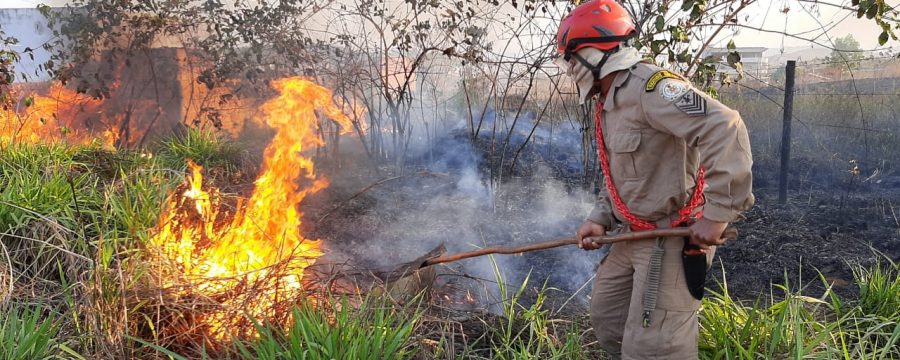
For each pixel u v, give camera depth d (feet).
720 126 7.19
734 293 14.05
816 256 15.83
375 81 24.30
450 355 9.55
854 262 15.29
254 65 25.34
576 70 8.39
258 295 10.11
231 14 24.85
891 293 11.33
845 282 14.43
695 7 15.30
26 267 11.55
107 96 24.80
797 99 32.55
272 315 9.82
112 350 8.95
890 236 16.97
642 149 8.04
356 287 10.93
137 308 9.46
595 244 8.75
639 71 7.94
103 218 12.89
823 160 26.76
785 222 18.56
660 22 15.49
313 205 20.10
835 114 30.35
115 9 25.07
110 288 9.44
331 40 24.66
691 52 17.39
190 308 9.55
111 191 13.24
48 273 11.82
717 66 18.26
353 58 24.66
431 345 9.92
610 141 8.37
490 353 10.02
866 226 17.83
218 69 26.27
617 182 8.47
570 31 8.30
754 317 10.31
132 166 19.35
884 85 36.83
